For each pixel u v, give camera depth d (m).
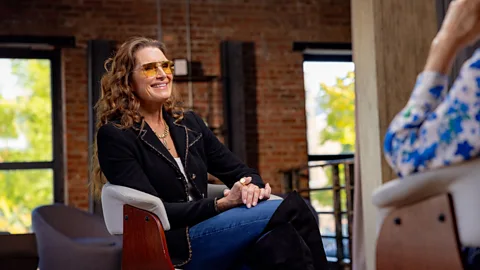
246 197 2.50
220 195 2.94
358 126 2.86
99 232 7.22
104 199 2.60
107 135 2.63
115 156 2.61
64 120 8.95
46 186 8.96
